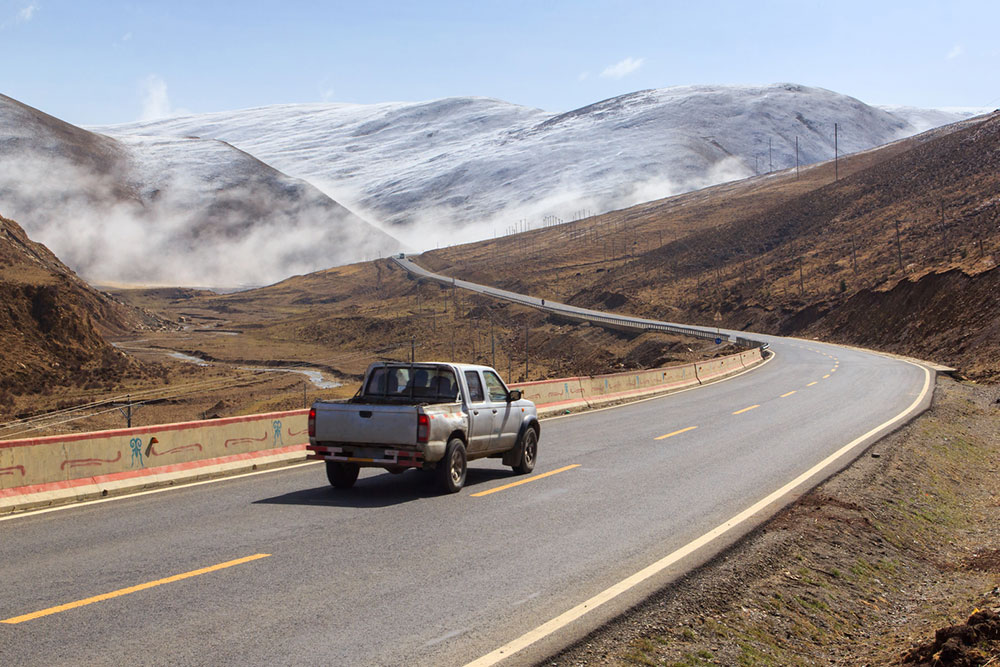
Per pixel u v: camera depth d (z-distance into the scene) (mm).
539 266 195750
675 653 6074
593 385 28672
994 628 6074
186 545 8883
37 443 11453
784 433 19312
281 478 13781
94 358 78938
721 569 8141
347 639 6039
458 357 108750
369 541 9109
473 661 5656
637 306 133500
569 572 7930
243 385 79812
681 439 18531
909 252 95562
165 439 13391
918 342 57625
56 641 5906
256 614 6566
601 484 12922
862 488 12734
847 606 7961
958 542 11336
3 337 72438
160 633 6102
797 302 98250
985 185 112750
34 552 8555
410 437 11578
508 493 12156
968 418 24328
